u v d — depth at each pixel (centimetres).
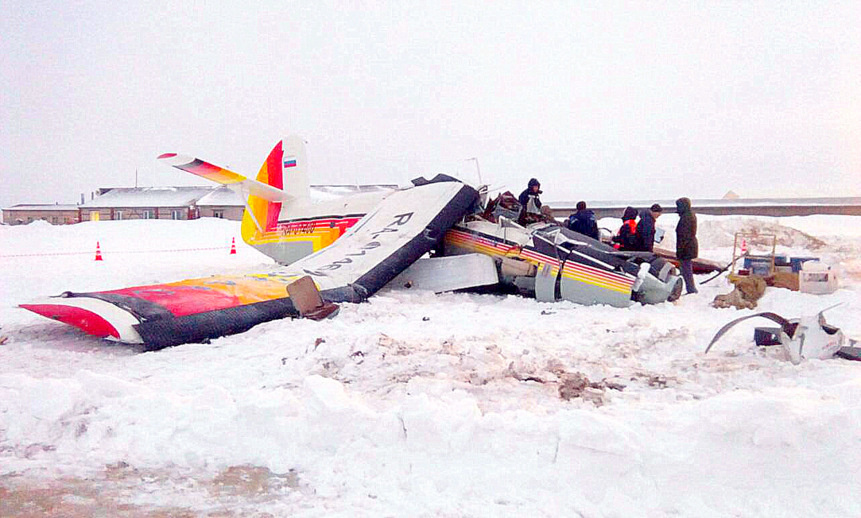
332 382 428
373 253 1057
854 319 805
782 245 2053
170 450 387
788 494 307
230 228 3862
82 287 1259
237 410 414
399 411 381
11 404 432
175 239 3167
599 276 950
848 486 303
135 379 553
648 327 741
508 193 1195
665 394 477
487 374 520
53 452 390
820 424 324
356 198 1394
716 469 320
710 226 2238
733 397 374
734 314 865
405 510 310
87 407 434
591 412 387
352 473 351
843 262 1555
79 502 327
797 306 895
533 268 1055
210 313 740
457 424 368
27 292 1195
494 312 904
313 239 1435
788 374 523
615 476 324
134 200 6134
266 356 628
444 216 1115
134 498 331
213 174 1288
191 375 559
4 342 726
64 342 728
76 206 7044
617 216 4112
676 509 304
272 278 921
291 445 386
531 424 369
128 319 681
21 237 3127
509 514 303
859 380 467
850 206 4112
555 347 647
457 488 328
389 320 819
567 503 312
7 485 346
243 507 321
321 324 769
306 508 318
